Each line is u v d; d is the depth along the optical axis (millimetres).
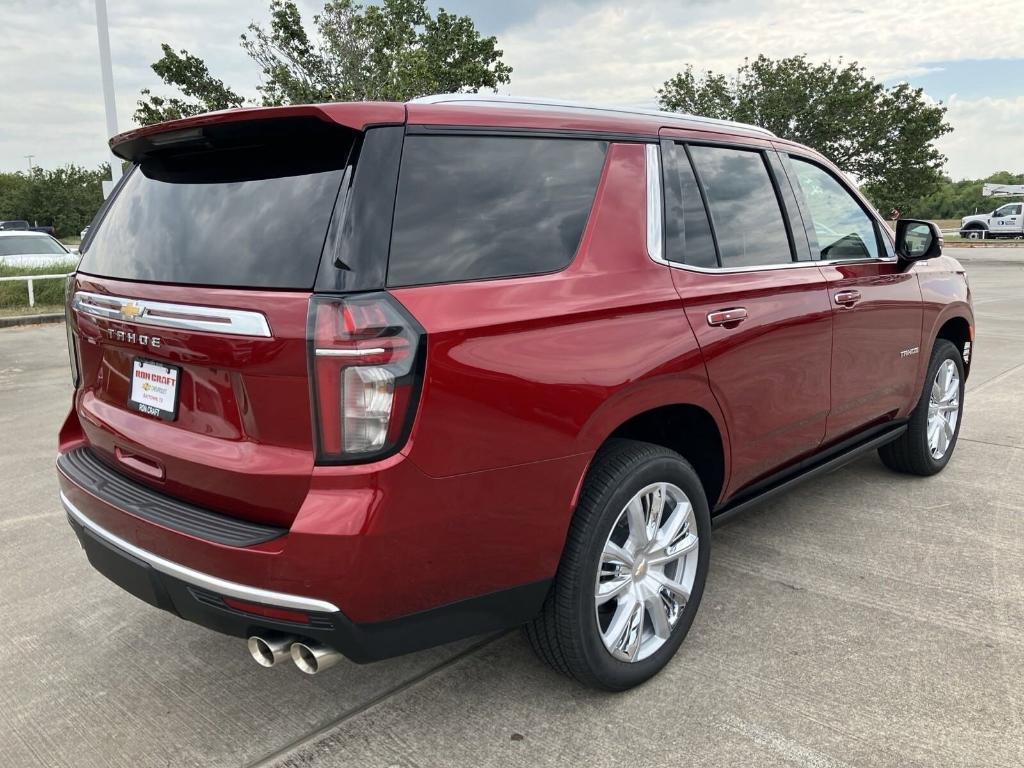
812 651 2939
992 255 29859
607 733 2508
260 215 2195
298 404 2027
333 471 1996
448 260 2174
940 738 2439
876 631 3070
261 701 2736
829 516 4242
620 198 2672
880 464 5117
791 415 3311
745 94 28609
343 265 1992
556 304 2350
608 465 2549
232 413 2184
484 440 2150
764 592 3398
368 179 2068
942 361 4621
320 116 2070
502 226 2330
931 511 4293
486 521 2201
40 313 14062
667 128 2945
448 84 17797
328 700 2729
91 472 2678
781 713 2582
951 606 3254
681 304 2723
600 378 2402
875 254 4027
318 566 1986
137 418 2510
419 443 2029
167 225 2428
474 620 2291
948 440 4891
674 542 2838
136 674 2918
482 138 2355
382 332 1972
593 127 2670
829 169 3842
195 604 2223
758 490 3373
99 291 2574
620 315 2514
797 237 3434
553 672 2861
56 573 3748
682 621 2863
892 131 27859
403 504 2025
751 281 3055
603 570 2611
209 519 2227
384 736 2523
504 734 2518
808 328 3307
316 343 1963
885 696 2656
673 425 3031
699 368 2748
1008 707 2584
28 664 2988
